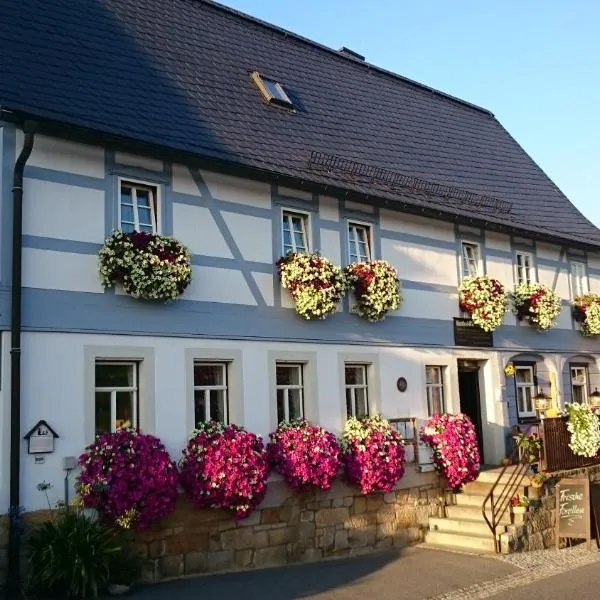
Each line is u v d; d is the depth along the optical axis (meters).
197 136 11.68
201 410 11.19
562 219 18.95
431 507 13.41
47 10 12.26
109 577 8.98
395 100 18.61
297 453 11.20
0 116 9.30
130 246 10.16
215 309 11.34
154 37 13.76
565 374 17.61
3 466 8.99
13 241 9.40
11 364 9.19
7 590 8.67
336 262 13.21
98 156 10.45
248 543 10.86
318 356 12.57
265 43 16.52
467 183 17.11
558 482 12.65
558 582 9.93
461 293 15.32
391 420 13.23
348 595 9.24
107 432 10.05
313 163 13.20
